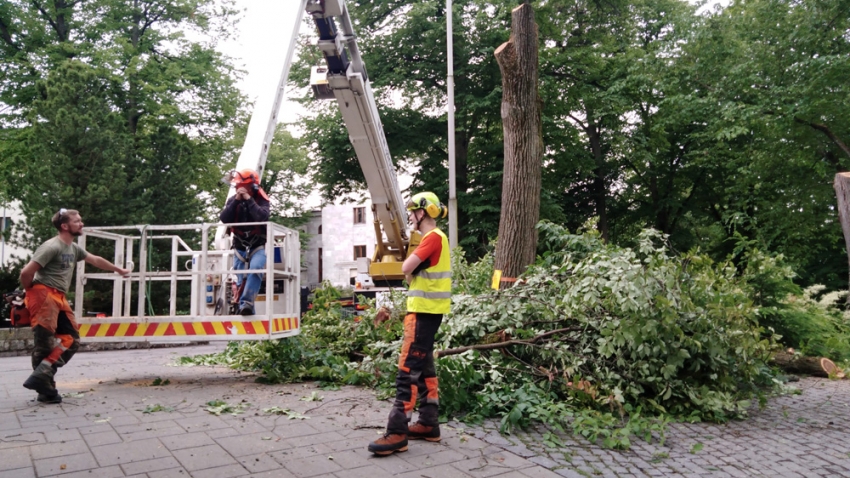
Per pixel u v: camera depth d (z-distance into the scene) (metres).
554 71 24.53
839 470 4.17
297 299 7.62
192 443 4.25
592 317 6.12
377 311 7.73
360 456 4.05
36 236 14.69
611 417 4.84
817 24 15.75
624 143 24.20
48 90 16.11
